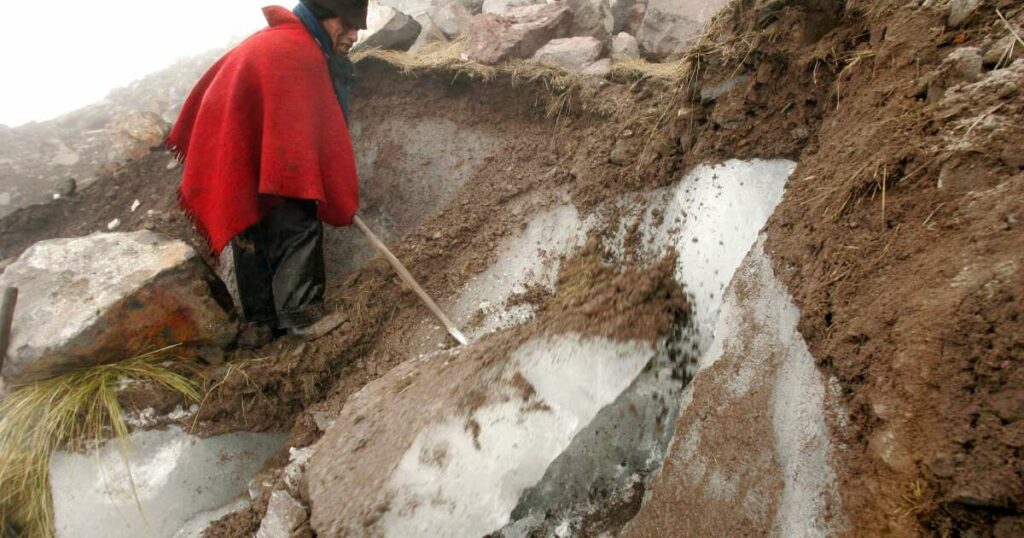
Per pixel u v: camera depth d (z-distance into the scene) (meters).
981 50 1.69
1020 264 1.28
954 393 1.28
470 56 3.79
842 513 1.41
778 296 1.92
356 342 3.05
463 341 2.85
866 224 1.74
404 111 3.91
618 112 3.18
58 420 2.59
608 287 2.43
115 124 4.21
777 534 1.53
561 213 3.06
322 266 3.11
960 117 1.63
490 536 1.95
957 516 1.22
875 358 1.49
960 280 1.38
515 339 2.40
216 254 2.86
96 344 2.69
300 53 2.85
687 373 2.21
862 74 2.07
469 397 2.21
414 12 5.02
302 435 2.76
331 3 2.98
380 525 1.94
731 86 2.46
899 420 1.36
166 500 2.57
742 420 1.79
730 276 2.20
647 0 4.31
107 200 4.12
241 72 2.77
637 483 2.09
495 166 3.55
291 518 2.11
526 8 4.14
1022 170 1.45
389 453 2.14
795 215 2.03
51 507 2.53
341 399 2.88
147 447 2.65
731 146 2.44
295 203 2.93
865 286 1.64
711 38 2.59
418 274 3.27
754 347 1.89
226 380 2.82
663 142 2.74
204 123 2.85
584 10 3.89
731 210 2.30
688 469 1.85
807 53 2.27
